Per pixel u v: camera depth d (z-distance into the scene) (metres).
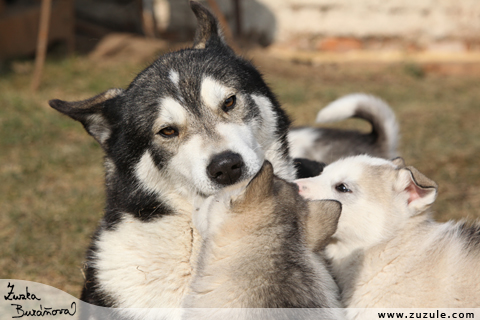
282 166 4.37
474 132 9.06
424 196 4.23
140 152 3.97
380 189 4.34
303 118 9.98
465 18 13.43
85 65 12.00
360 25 13.92
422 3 13.52
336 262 4.42
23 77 11.38
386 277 4.12
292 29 14.25
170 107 3.89
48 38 12.50
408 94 11.67
